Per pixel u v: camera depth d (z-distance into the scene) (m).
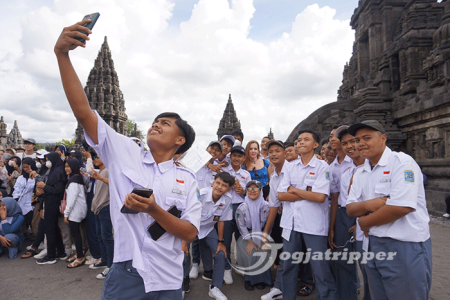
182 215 1.56
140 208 1.25
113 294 1.44
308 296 3.30
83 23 1.28
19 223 4.86
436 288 3.22
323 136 10.48
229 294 3.38
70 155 5.01
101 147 1.44
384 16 12.46
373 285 2.04
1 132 21.64
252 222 3.67
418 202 1.92
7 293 3.38
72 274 3.98
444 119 7.82
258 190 3.64
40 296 3.30
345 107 10.95
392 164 1.96
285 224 2.95
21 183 5.62
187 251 3.32
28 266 4.30
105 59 25.11
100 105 23.72
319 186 2.73
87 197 4.38
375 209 1.95
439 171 7.80
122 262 1.45
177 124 1.59
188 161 1.86
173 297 1.49
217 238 3.45
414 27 10.48
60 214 4.56
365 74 13.48
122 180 1.47
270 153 3.48
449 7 8.67
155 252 1.43
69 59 1.34
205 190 3.46
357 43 14.31
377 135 2.03
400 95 10.06
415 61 10.23
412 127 9.44
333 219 3.03
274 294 3.14
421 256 1.84
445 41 8.39
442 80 8.08
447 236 5.32
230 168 4.31
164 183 1.53
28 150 7.36
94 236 4.38
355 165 2.91
